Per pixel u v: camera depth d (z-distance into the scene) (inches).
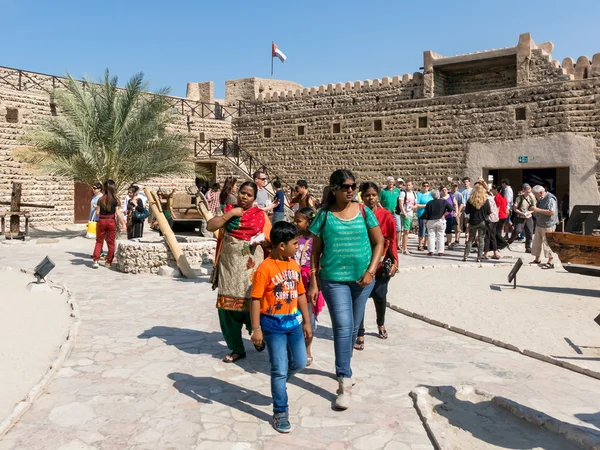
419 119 855.7
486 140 792.9
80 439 141.2
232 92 1348.4
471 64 919.7
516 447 143.5
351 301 171.8
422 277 410.6
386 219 231.0
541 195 469.1
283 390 150.7
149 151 712.4
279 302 154.5
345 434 146.9
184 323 260.8
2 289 335.0
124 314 277.7
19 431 145.2
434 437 142.3
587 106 715.4
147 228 805.2
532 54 856.3
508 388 181.9
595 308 301.4
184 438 142.9
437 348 228.8
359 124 914.1
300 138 981.8
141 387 177.8
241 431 147.6
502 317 279.4
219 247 205.8
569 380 191.0
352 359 212.4
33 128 766.5
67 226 855.1
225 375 190.7
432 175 843.4
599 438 142.1
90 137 690.8
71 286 351.9
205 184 1097.4
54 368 189.2
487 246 506.6
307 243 211.6
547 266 458.3
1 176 794.2
